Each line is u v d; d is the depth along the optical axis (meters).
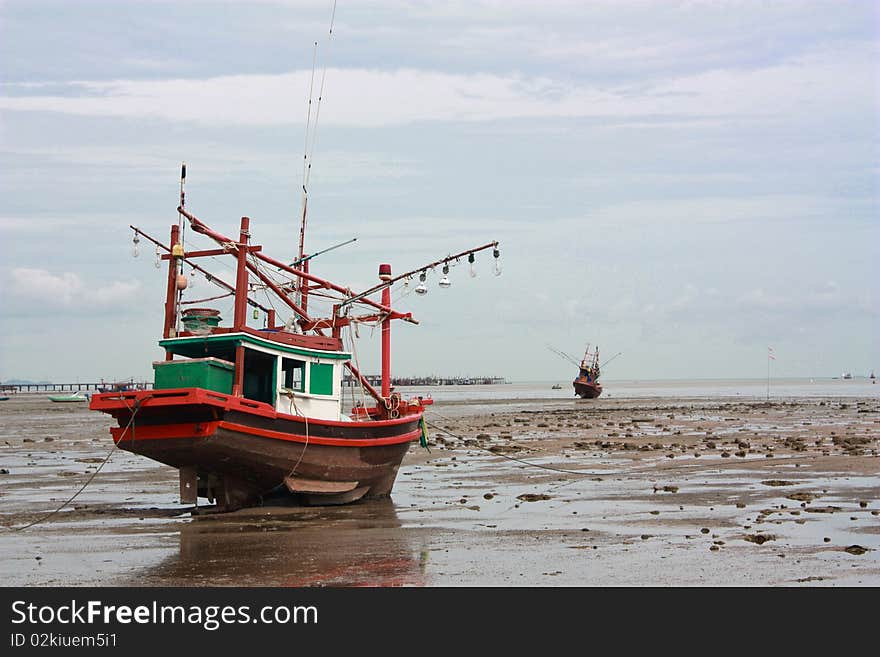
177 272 27.72
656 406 107.06
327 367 28.95
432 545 22.33
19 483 35.44
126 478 37.22
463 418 83.44
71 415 95.00
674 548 21.38
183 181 26.88
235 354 26.50
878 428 59.88
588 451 46.56
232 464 26.36
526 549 21.62
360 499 29.80
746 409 93.25
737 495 29.28
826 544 21.44
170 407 25.25
